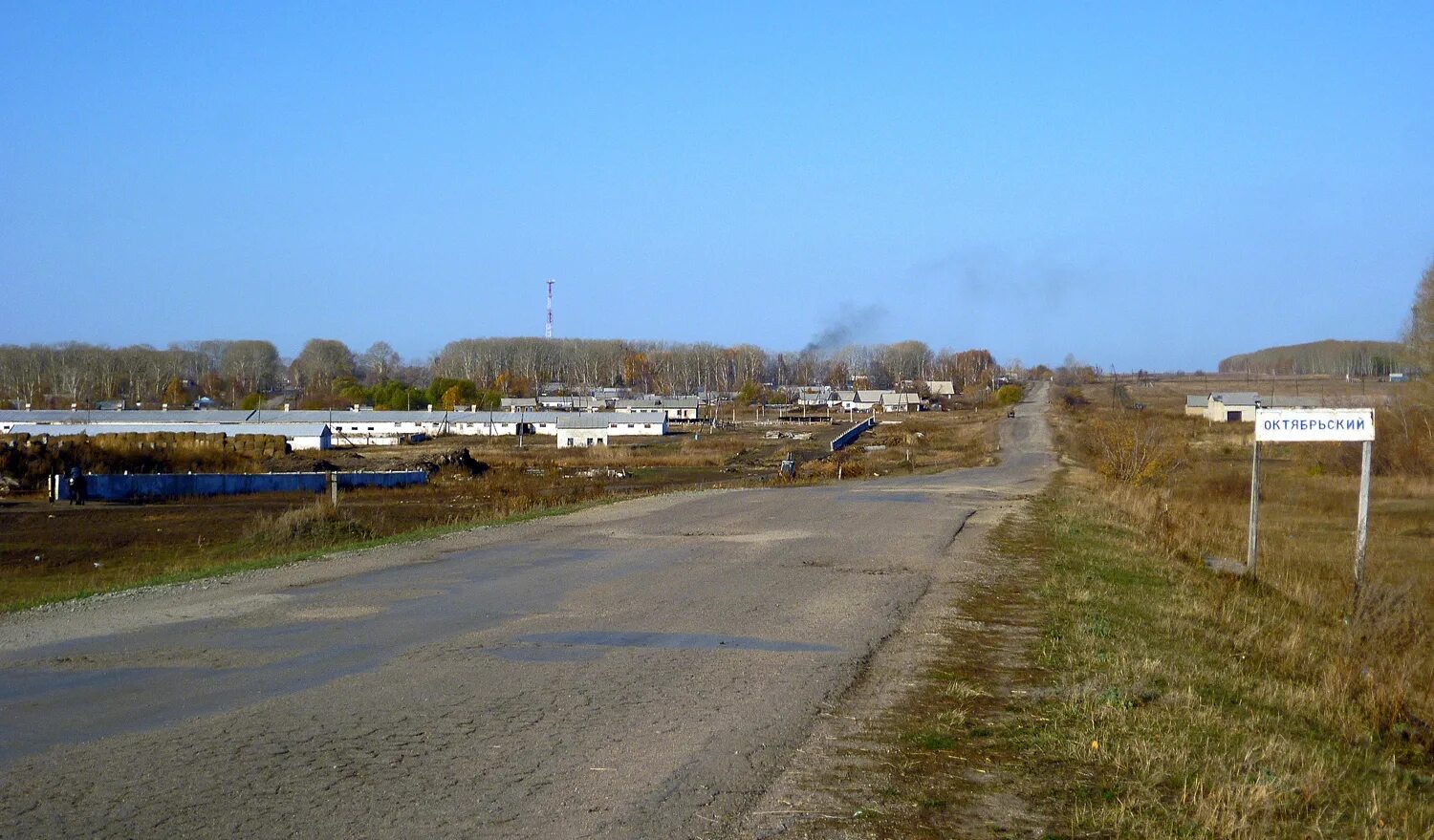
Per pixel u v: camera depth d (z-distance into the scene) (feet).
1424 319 177.78
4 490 159.12
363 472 179.63
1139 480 152.46
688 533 69.36
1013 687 29.84
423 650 32.96
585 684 28.68
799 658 32.55
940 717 26.37
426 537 66.85
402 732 23.91
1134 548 71.41
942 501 101.50
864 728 25.30
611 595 44.01
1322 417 61.52
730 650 33.55
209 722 24.50
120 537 107.86
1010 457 232.73
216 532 112.16
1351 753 28.53
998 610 42.98
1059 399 449.06
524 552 58.75
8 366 473.67
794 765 22.31
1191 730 26.05
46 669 30.14
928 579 50.72
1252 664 39.11
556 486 172.04
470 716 25.34
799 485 140.15
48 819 18.25
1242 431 272.72
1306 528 114.93
